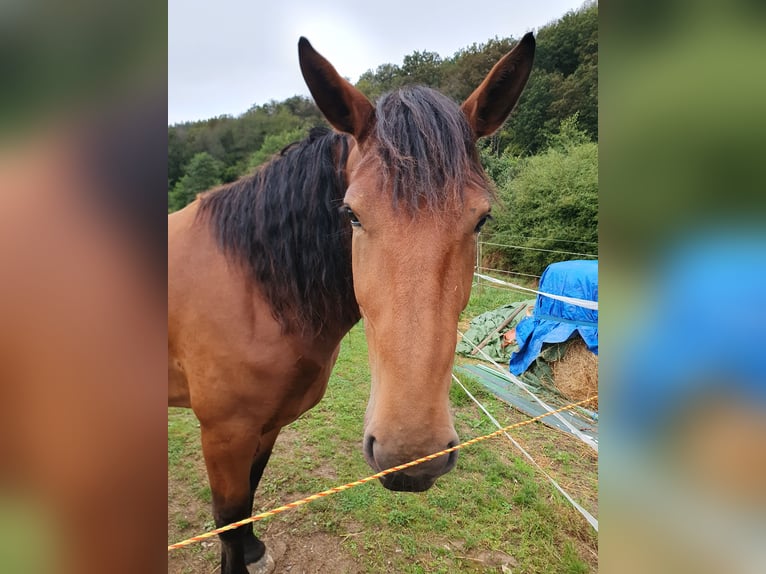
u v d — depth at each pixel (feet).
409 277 4.16
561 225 38.01
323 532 8.61
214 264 5.85
